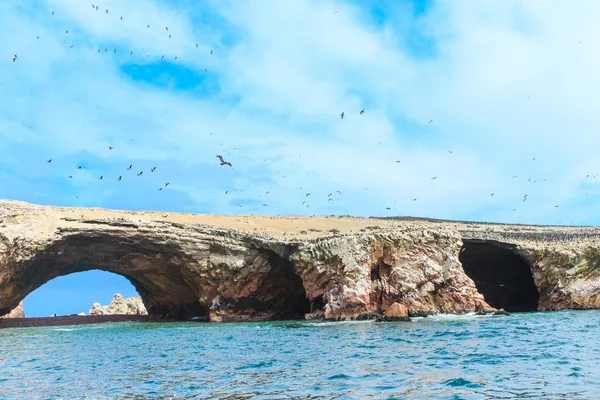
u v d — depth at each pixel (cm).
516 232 7050
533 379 1847
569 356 2328
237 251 5788
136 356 2933
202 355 2847
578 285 5716
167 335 4259
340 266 5191
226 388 1884
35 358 3003
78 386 2061
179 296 6519
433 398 1612
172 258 5869
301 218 8038
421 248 5169
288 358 2588
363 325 4350
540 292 6075
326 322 4878
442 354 2500
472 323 4119
